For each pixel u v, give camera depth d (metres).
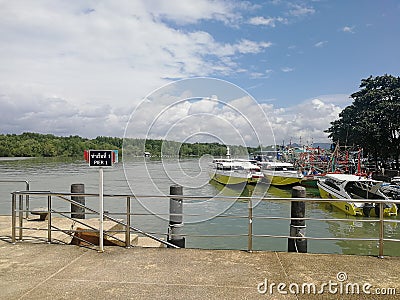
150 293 4.41
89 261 5.61
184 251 6.18
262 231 16.05
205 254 6.01
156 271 5.18
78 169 48.72
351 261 5.73
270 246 13.98
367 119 44.84
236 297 4.32
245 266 5.43
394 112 43.41
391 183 31.56
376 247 14.55
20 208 9.72
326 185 27.34
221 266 5.42
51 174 40.62
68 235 7.58
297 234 9.60
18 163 61.41
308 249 14.33
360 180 24.27
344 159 43.53
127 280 4.83
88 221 9.52
